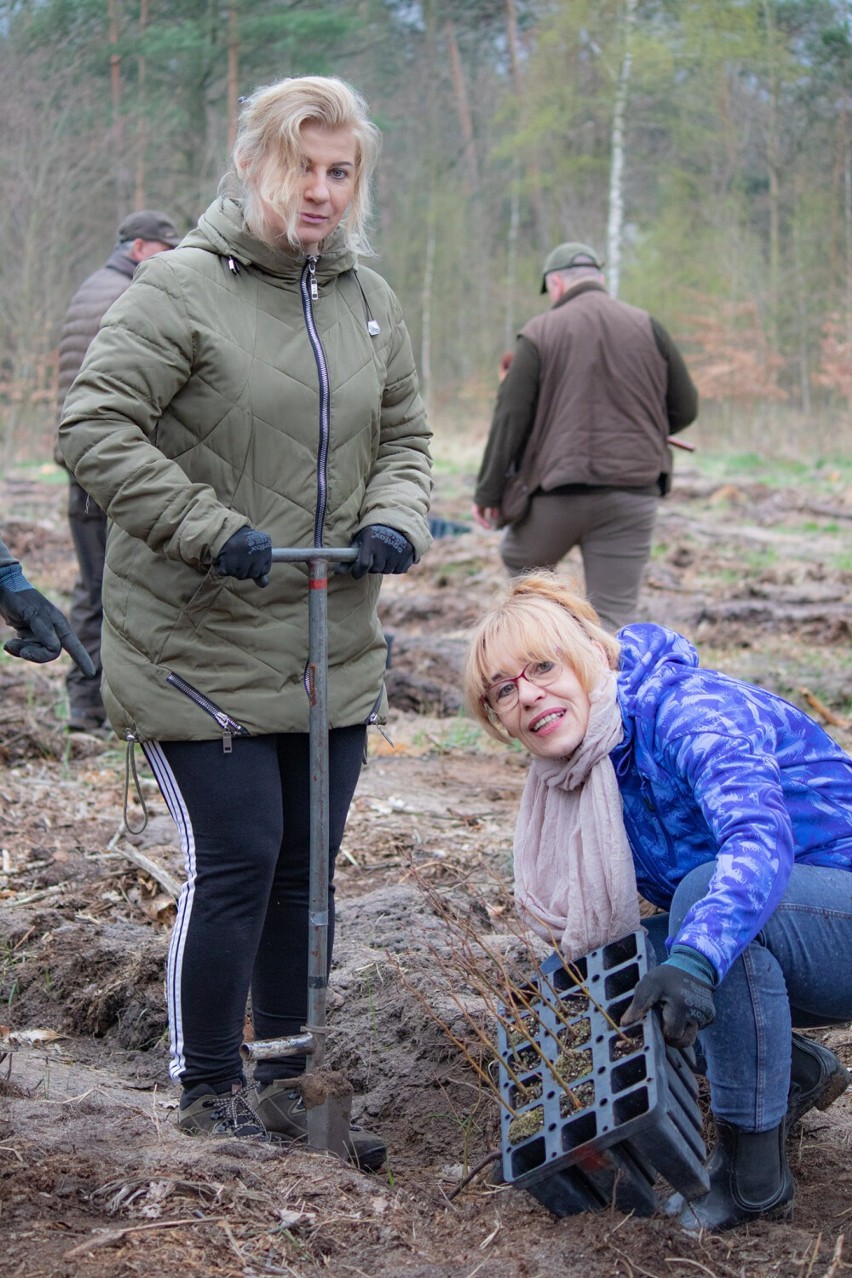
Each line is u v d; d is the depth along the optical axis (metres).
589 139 40.69
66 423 2.77
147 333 2.77
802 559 13.34
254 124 2.78
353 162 2.85
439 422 37.06
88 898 4.61
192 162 30.34
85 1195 2.51
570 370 6.56
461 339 41.91
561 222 42.25
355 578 2.93
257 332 2.85
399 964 3.80
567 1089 2.51
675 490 18.61
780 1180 2.67
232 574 2.72
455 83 44.72
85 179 27.67
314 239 2.85
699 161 38.03
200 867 2.91
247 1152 2.73
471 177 44.78
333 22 28.67
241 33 28.02
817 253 34.06
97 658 6.69
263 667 2.88
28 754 6.38
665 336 6.66
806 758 2.78
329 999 3.71
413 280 41.50
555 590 2.88
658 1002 2.41
